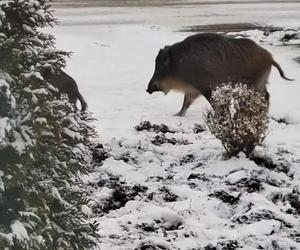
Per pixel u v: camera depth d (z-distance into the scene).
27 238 4.64
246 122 10.32
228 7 37.62
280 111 15.14
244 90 10.60
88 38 26.48
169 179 9.78
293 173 9.98
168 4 38.91
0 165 4.70
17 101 4.82
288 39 26.64
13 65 4.82
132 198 8.84
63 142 5.39
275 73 19.98
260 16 33.59
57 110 5.25
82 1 39.84
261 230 7.64
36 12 5.06
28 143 4.71
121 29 28.73
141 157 10.77
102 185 9.36
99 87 18.03
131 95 17.14
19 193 4.84
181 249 7.21
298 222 8.10
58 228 5.34
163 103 16.31
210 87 14.23
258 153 10.55
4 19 4.81
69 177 5.41
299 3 39.81
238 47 14.11
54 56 5.31
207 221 8.14
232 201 8.74
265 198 8.73
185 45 14.38
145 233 7.64
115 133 12.72
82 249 5.63
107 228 7.67
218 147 11.46
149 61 22.23
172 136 12.42
